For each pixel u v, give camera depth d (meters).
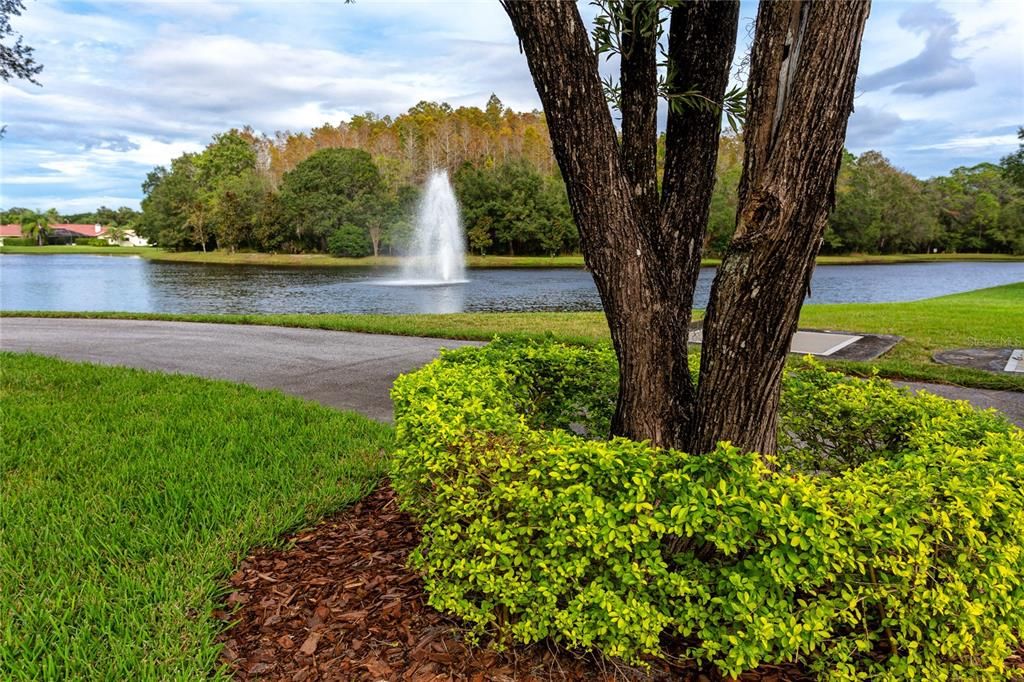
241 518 3.19
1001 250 70.06
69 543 2.87
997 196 68.69
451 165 67.62
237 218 60.19
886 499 1.91
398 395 2.99
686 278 2.64
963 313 12.74
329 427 4.65
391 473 2.71
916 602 1.83
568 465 2.08
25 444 4.20
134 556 2.78
